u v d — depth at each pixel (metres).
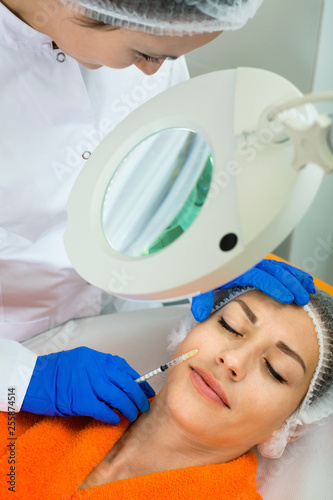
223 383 1.09
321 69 1.53
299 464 1.26
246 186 0.64
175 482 1.08
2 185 1.23
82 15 0.84
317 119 0.56
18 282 1.33
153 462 1.16
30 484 1.07
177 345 1.39
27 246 1.32
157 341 1.46
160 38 0.84
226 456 1.17
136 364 1.42
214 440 1.12
